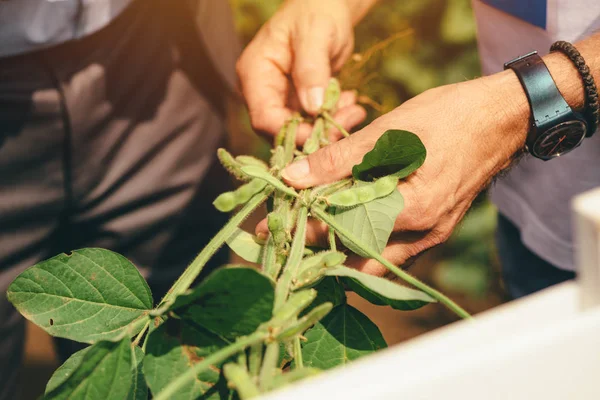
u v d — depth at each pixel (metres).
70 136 0.88
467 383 0.29
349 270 0.52
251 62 0.85
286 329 0.45
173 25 0.94
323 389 0.29
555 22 0.74
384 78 1.64
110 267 0.52
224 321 0.46
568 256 0.87
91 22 0.84
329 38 0.83
